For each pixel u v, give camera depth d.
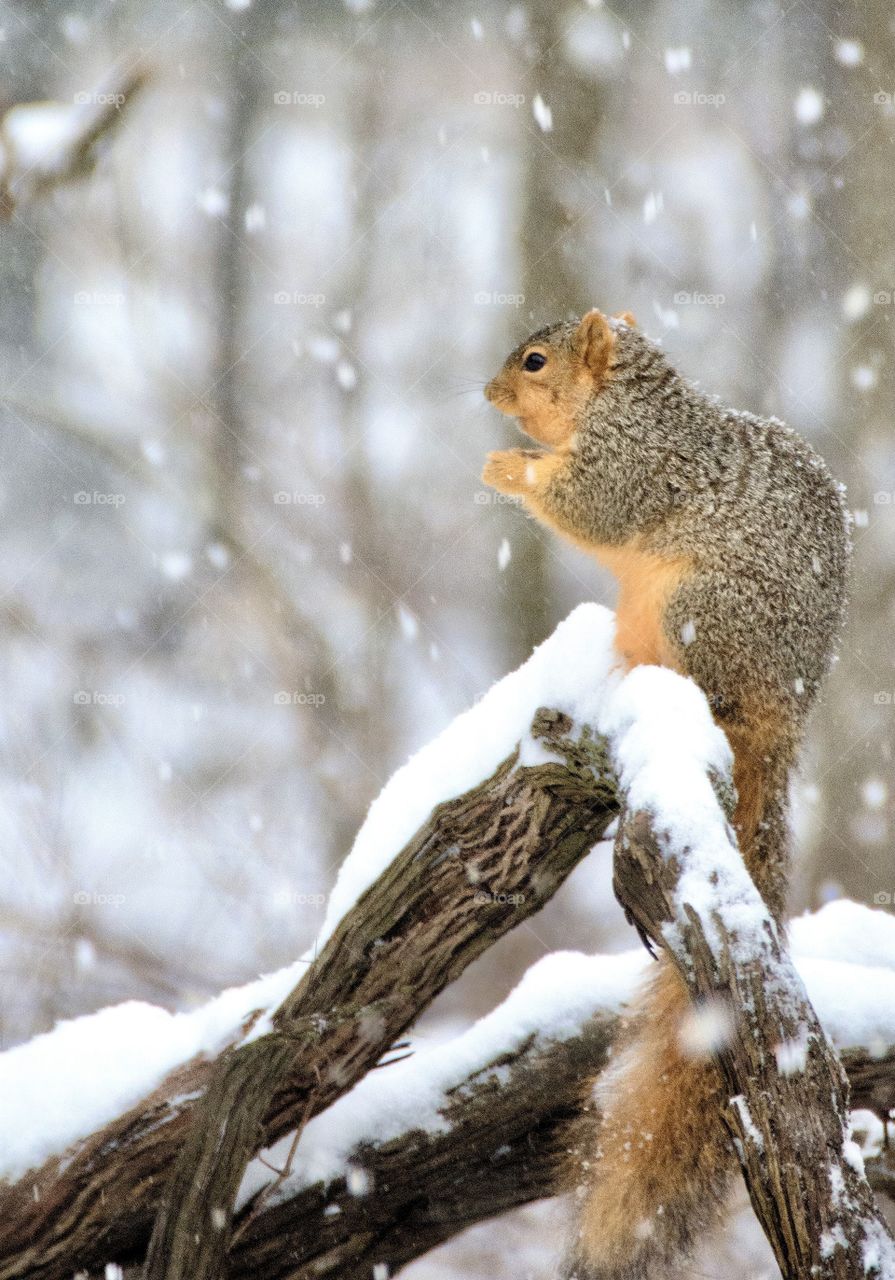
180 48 21.70
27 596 19.19
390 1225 6.37
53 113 9.85
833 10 18.27
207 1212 5.34
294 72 22.33
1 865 13.94
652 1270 5.53
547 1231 7.46
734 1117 4.34
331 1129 6.21
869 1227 4.05
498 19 20.84
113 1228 5.83
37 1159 5.76
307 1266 6.26
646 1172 5.57
